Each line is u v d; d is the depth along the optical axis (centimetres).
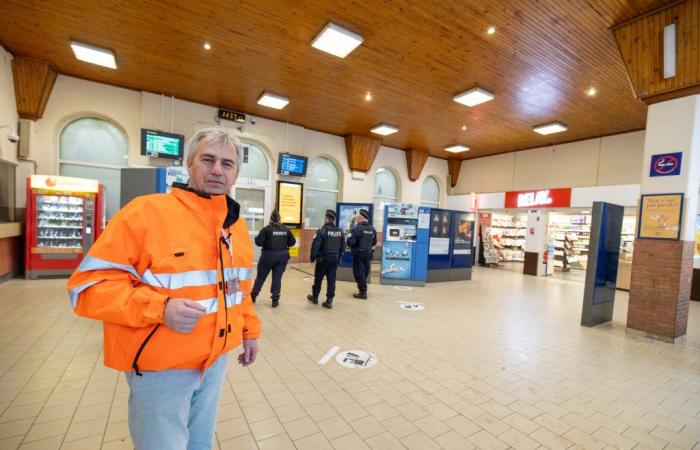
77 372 275
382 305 546
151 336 98
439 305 566
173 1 427
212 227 113
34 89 606
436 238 809
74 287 92
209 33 498
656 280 433
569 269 1252
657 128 437
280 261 496
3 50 552
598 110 727
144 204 103
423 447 203
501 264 1301
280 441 202
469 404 256
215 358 111
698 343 418
